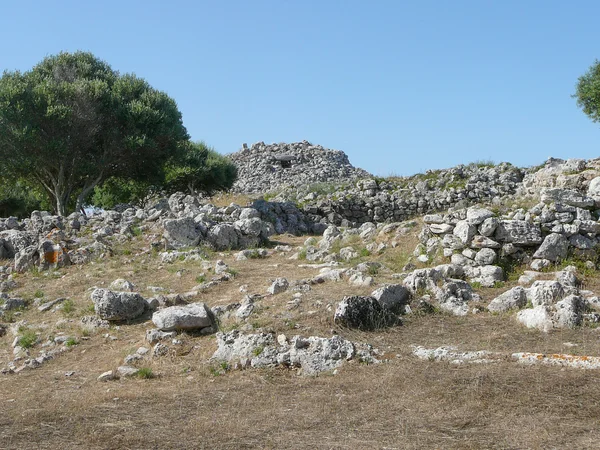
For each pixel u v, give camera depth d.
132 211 20.67
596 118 34.44
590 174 18.03
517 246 13.65
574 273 12.85
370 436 6.73
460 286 12.06
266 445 6.61
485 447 6.25
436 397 7.60
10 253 18.08
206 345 10.53
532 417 6.86
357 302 10.61
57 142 27.67
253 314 11.25
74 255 17.25
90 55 33.59
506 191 29.48
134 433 7.12
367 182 31.17
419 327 10.52
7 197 41.75
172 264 16.38
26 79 29.72
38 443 6.95
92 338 11.89
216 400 8.30
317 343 9.52
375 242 16.38
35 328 12.73
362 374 8.76
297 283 12.73
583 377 7.80
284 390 8.54
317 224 27.08
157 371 9.83
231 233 18.53
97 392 9.06
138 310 12.55
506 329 10.19
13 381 10.18
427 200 29.67
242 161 54.66
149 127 30.09
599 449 6.04
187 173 40.53
